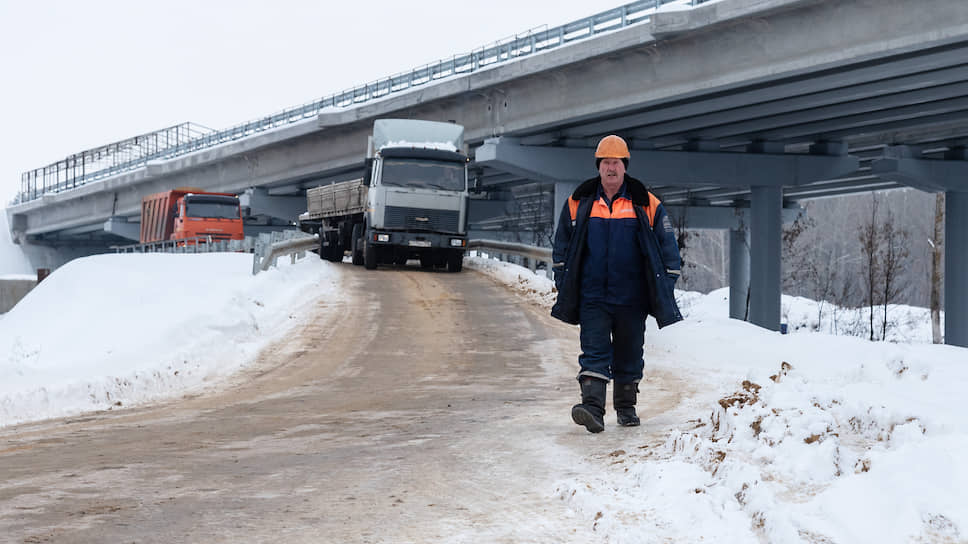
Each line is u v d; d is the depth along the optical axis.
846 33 26.83
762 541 3.54
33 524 4.46
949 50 25.95
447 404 10.28
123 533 4.22
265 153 65.19
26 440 8.98
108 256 39.19
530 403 10.12
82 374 14.25
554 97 39.03
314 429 8.48
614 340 7.30
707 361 14.30
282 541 4.02
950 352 7.78
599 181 7.10
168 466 6.41
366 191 35.03
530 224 76.12
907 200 111.94
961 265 45.06
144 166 81.31
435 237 33.84
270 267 28.94
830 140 43.66
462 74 44.34
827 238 111.31
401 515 4.52
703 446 5.13
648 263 6.96
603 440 6.74
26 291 59.47
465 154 34.78
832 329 54.97
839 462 4.50
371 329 20.00
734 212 66.88
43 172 103.19
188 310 20.64
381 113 50.47
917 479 3.52
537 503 4.72
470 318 21.72
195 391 13.68
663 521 3.98
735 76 30.47
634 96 34.72
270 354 17.25
